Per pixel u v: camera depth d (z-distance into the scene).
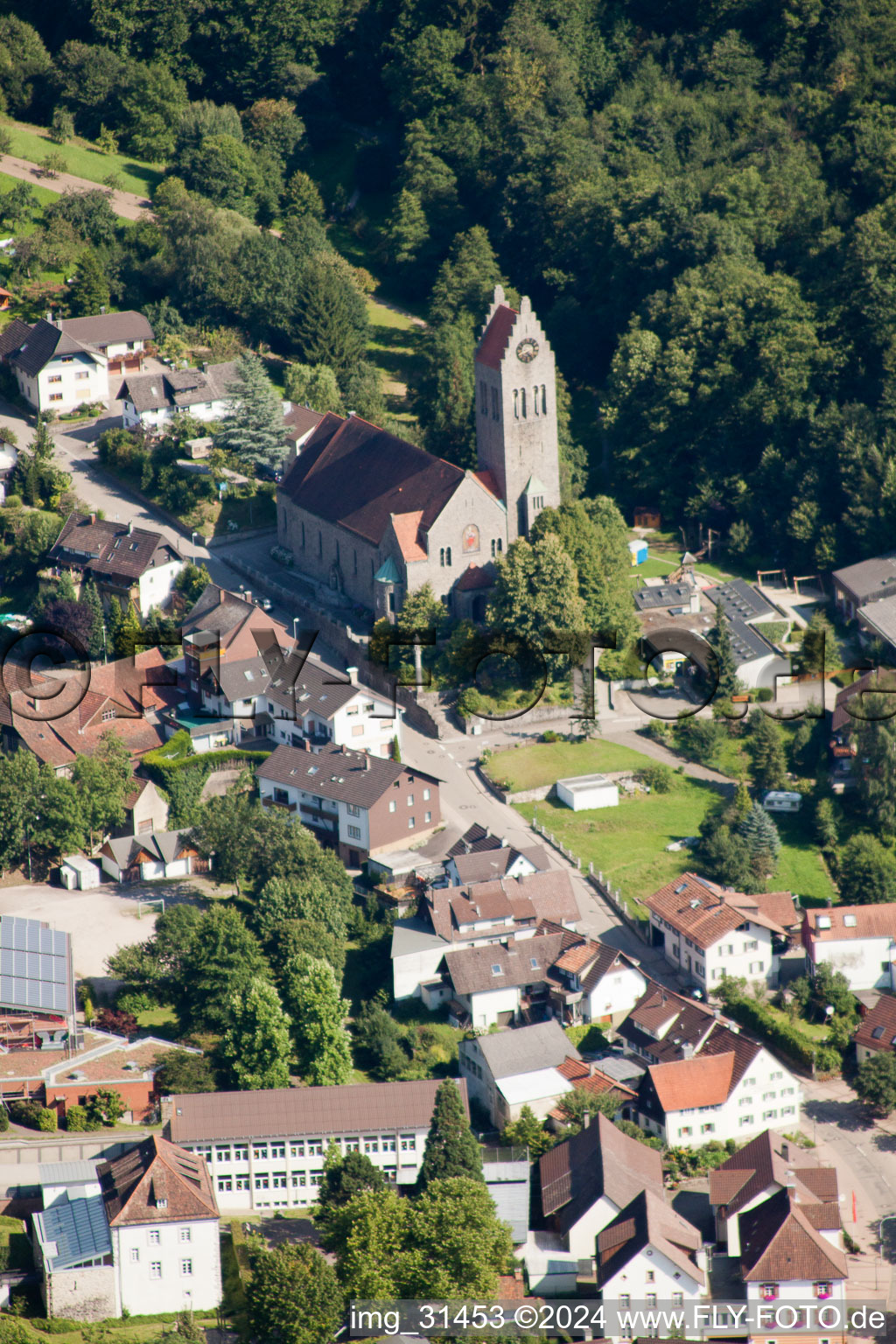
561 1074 151.75
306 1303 118.19
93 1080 143.25
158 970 157.12
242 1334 121.06
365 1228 124.25
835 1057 161.12
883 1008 164.50
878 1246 140.62
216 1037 152.75
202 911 171.00
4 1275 125.00
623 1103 152.00
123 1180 127.12
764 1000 168.88
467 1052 155.50
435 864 176.75
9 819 176.75
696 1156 148.12
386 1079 153.62
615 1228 130.25
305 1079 149.62
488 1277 122.69
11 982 149.75
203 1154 137.88
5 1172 135.25
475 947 165.00
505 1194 136.62
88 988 158.88
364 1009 160.38
